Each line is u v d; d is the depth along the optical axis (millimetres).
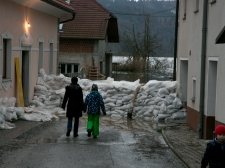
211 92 11398
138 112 16688
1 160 8406
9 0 14664
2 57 14164
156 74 44000
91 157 8953
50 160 8523
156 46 52562
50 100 17781
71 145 10250
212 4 11102
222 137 5535
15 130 12117
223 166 5605
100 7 36406
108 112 17141
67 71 34750
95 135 11414
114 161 8664
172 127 14102
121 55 52812
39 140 10789
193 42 13430
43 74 18844
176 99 16203
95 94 11430
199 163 8336
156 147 10445
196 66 12914
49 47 20891
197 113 12648
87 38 33844
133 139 11570
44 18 19672
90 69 33562
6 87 14609
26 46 16844
